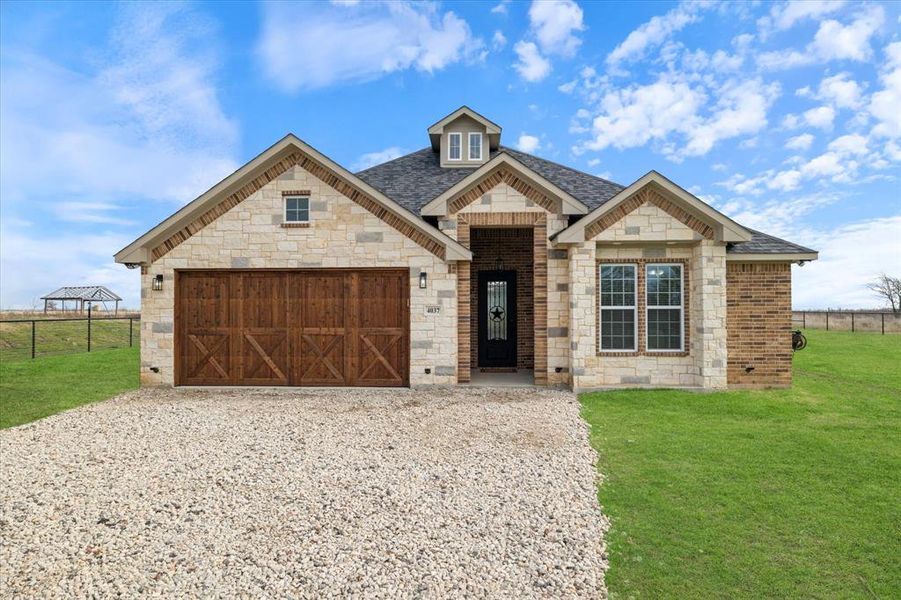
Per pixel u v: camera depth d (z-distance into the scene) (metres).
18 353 20.73
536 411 9.45
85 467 6.55
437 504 5.41
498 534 4.78
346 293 12.05
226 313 12.15
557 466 6.54
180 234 12.09
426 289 11.88
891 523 4.96
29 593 3.87
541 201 12.12
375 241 11.96
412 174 15.05
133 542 4.63
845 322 31.00
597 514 5.20
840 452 7.05
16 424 8.71
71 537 4.73
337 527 4.89
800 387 11.63
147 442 7.58
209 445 7.42
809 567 4.20
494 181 12.18
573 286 11.43
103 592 3.88
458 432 8.06
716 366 11.17
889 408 9.68
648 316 11.73
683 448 7.26
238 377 12.09
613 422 8.72
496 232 15.03
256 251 12.05
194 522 5.00
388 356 12.02
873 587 3.91
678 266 11.73
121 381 13.16
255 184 12.08
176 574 4.12
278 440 7.64
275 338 12.09
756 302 11.55
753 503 5.41
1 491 5.79
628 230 11.41
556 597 3.82
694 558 4.35
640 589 3.91
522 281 14.94
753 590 3.89
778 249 11.38
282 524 4.96
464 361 12.20
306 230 12.02
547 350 11.99
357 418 8.98
